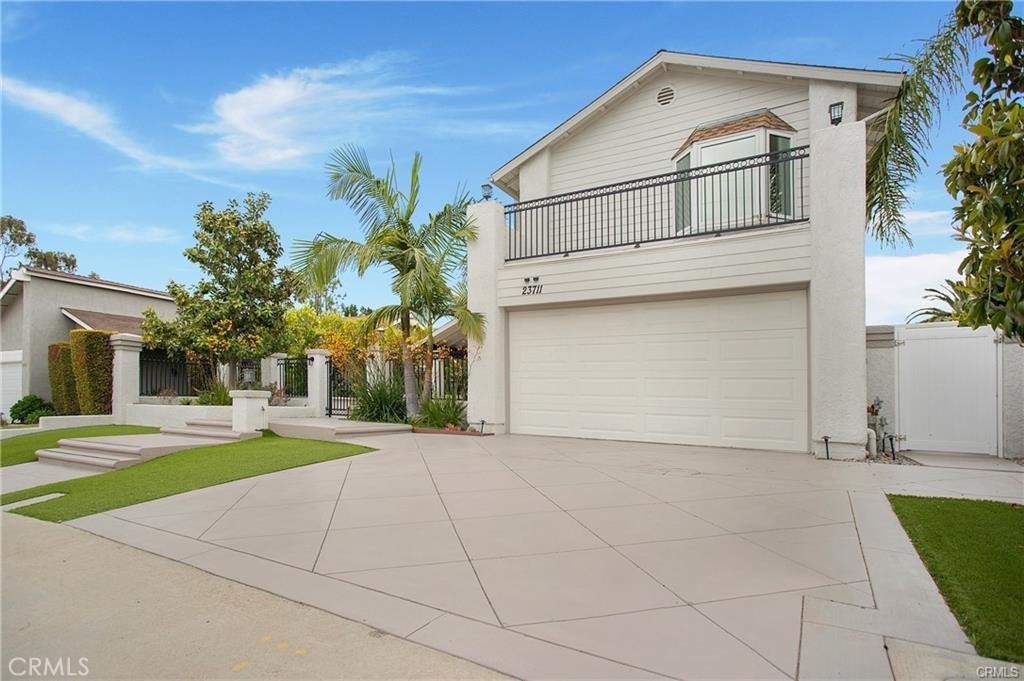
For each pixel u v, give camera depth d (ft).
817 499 18.75
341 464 26.78
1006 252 9.77
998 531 14.70
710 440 31.45
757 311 30.48
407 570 12.71
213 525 17.06
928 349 29.35
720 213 32.48
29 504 21.48
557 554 13.56
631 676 8.09
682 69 39.68
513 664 8.52
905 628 9.50
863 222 26.58
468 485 21.62
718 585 11.50
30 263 103.76
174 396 52.60
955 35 26.21
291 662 8.86
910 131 30.42
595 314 35.63
